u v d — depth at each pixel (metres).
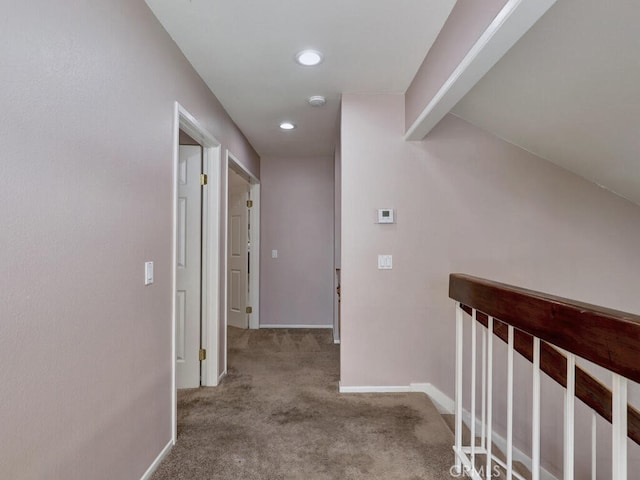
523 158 2.82
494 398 2.79
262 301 5.00
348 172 2.79
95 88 1.35
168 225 1.99
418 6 1.77
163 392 1.94
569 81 1.85
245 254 4.91
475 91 2.38
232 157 3.38
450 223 2.82
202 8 1.77
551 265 2.83
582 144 2.35
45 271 1.12
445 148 2.81
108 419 1.45
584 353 0.89
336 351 3.90
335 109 3.12
